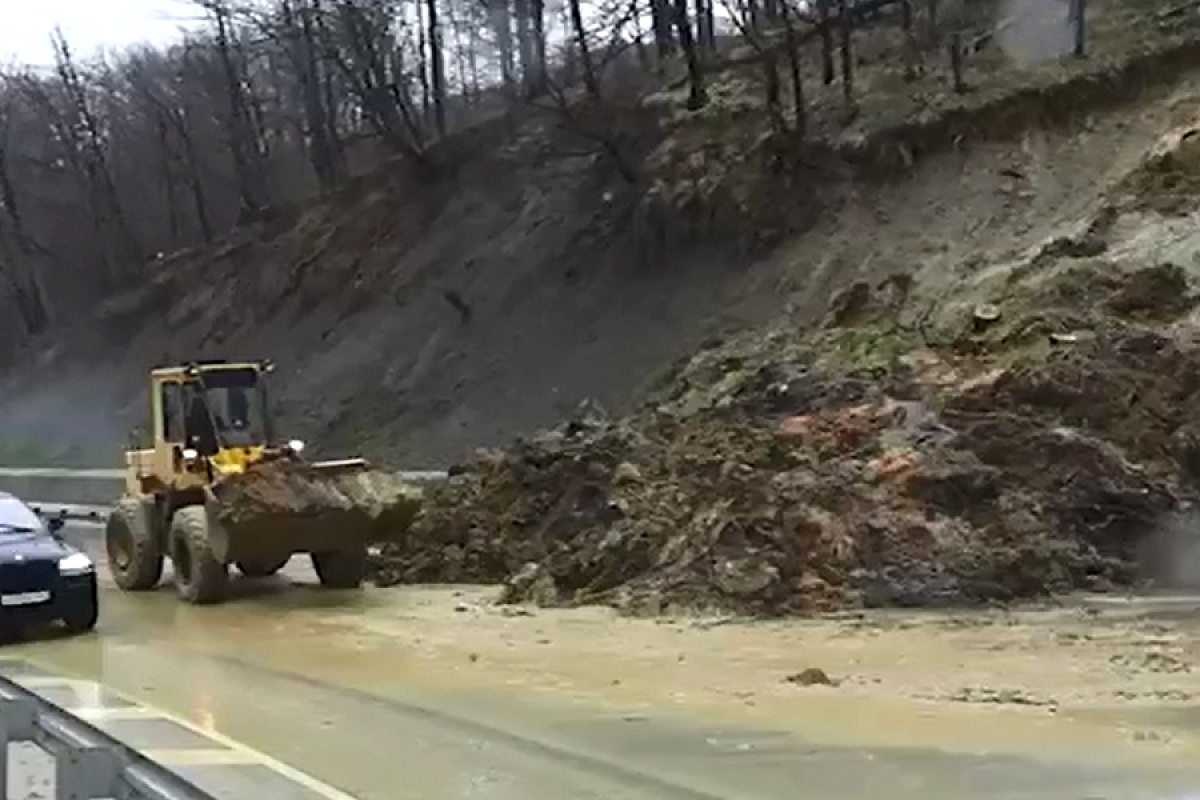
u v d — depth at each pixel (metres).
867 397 20.19
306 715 11.55
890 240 31.00
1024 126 31.62
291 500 18.52
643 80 42.59
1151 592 16.39
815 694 11.87
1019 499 17.28
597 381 33.41
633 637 15.02
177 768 9.63
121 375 51.19
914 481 17.36
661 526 18.05
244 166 56.66
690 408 23.69
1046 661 12.92
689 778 9.18
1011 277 25.77
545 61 45.28
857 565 16.39
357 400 38.69
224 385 20.34
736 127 36.50
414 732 10.78
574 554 18.39
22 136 66.00
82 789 5.28
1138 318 22.03
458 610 17.50
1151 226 25.80
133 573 20.41
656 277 35.19
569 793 8.88
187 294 51.12
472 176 43.12
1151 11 34.84
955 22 38.19
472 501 21.31
